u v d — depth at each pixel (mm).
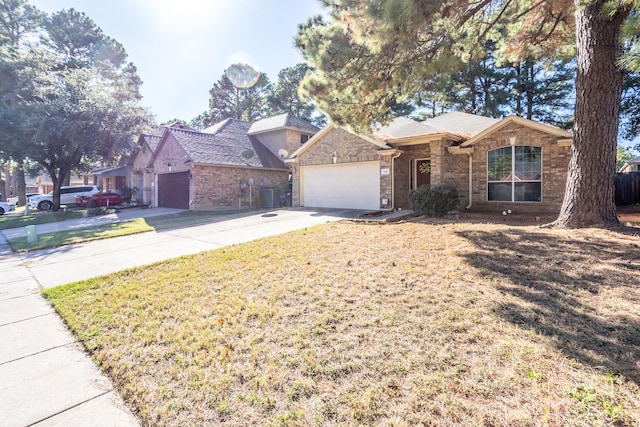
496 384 2311
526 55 10484
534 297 3680
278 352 2889
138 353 3025
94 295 4648
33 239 9781
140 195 24266
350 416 2109
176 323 3586
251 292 4367
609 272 4270
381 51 7273
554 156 10578
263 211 14648
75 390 2584
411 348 2818
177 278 5188
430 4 5727
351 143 13531
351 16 7242
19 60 17328
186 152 16516
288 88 36094
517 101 23000
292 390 2393
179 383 2564
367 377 2479
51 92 17531
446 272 4645
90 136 18203
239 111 41375
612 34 6414
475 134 12367
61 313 4066
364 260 5477
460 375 2428
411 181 14102
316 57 7602
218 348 3006
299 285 4500
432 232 7434
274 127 20859
